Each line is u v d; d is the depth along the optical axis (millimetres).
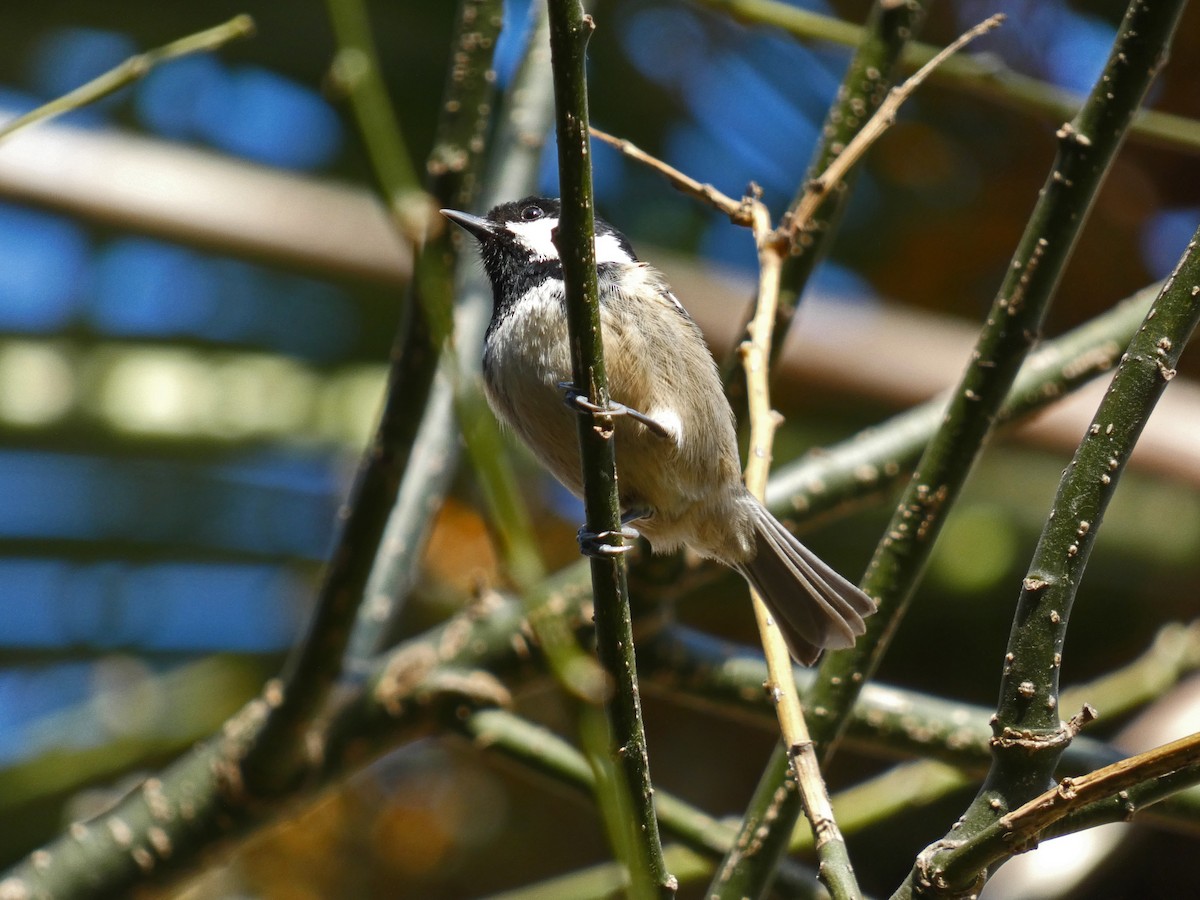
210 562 9234
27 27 9375
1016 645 4023
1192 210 9664
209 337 9469
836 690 5133
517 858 9375
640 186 9969
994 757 4004
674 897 4172
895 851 8875
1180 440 8320
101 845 6195
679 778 9414
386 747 6340
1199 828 5395
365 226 8977
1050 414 8570
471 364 7422
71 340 9367
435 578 9234
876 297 9930
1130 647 8953
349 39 5469
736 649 6457
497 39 5688
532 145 7516
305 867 9141
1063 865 7758
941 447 5109
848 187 5801
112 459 9055
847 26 6879
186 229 8695
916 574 5137
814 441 9164
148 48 9609
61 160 8531
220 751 6219
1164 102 9734
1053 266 4879
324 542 9312
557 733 9211
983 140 9773
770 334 5484
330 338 9492
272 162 9898
